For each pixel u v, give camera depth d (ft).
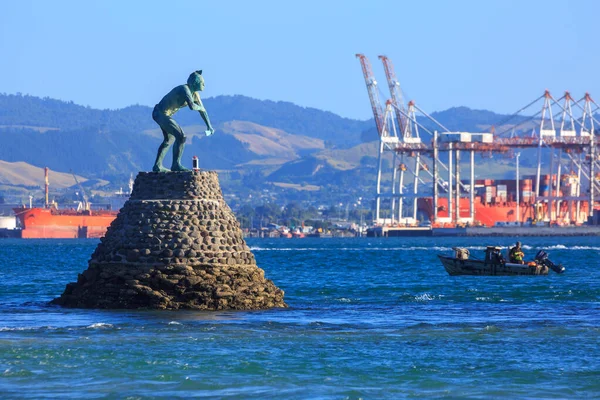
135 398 342.85
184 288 510.58
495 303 646.33
